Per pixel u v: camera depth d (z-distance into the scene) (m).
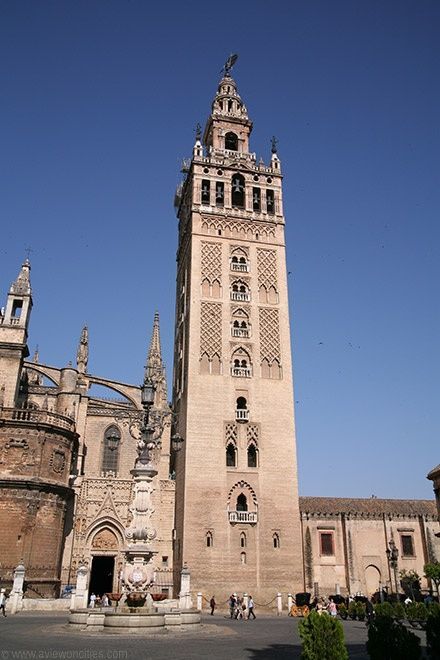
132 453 68.56
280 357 64.31
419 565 64.69
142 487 30.20
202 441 58.12
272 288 67.88
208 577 53.25
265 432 60.25
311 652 15.43
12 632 27.89
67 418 58.69
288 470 59.12
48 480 53.88
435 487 57.69
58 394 66.06
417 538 65.88
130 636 26.42
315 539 63.75
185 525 54.69
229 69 85.12
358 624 41.06
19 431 54.06
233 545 54.94
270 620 43.88
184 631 30.27
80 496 60.97
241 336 64.19
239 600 48.56
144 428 31.33
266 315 66.06
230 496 56.88
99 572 61.75
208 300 65.06
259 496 57.47
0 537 50.34
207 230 68.81
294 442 60.47
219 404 60.22
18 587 44.16
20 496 52.03
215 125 78.31
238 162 73.50
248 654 21.78
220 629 32.38
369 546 64.38
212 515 55.53
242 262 68.75
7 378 60.81
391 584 62.78
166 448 65.94
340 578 62.78
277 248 70.19
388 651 15.49
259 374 62.78
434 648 16.95
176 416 65.38
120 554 60.31
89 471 66.56
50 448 55.34
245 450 58.88
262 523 56.44
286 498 57.97
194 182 70.81
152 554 29.58
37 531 51.88
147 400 31.44
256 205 73.25
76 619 29.78
